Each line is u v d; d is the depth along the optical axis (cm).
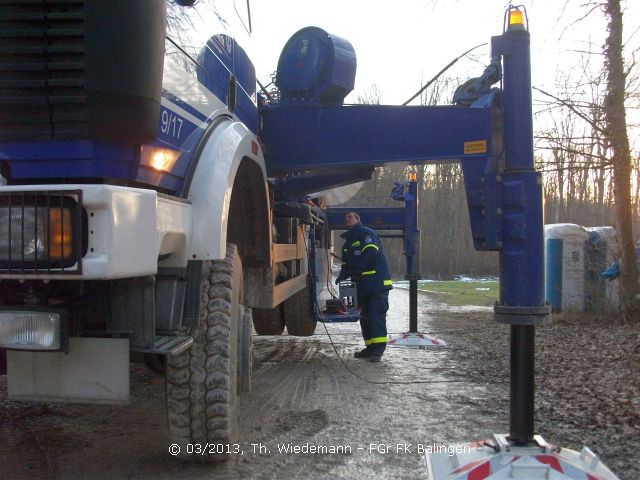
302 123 573
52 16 268
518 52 327
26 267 255
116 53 272
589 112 931
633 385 568
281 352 848
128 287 300
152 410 501
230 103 462
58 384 296
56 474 357
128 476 355
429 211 4222
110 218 254
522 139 325
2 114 276
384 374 683
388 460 396
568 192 1512
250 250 509
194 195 351
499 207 327
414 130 532
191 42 371
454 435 452
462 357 793
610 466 377
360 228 791
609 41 894
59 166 283
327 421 486
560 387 581
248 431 455
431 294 2181
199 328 348
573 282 1154
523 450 301
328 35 589
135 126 282
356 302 895
